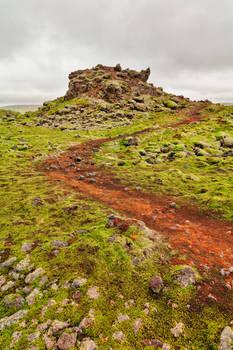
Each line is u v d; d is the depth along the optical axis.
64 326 4.64
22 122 78.94
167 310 5.15
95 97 108.12
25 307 5.27
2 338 4.50
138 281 6.07
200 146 37.88
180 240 8.77
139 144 42.44
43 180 19.98
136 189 17.56
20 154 33.59
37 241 8.38
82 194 15.83
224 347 4.04
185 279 6.09
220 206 12.53
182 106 112.56
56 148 39.31
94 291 5.61
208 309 5.15
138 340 4.39
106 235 8.38
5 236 8.80
